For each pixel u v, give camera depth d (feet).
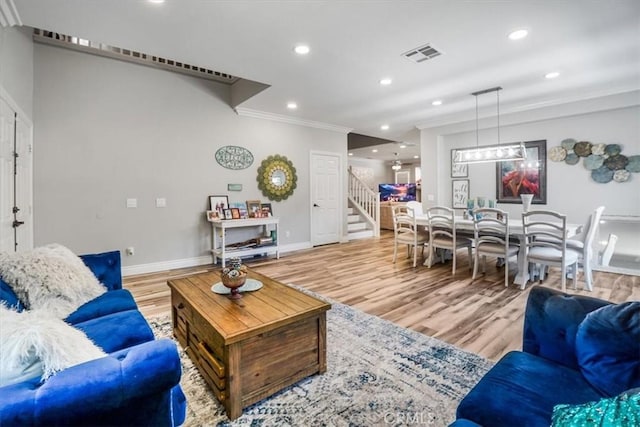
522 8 8.09
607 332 3.75
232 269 7.16
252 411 5.51
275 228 18.37
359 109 17.65
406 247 21.25
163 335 8.34
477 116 18.69
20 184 10.76
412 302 10.78
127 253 14.56
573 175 15.94
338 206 23.31
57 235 12.93
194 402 5.74
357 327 8.78
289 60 11.23
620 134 14.62
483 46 10.18
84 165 13.43
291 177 20.25
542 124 16.83
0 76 8.50
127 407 2.97
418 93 14.93
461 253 19.33
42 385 2.75
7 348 2.87
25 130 11.32
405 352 7.41
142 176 14.84
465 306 10.36
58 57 12.81
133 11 8.17
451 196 20.59
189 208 16.24
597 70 12.16
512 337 8.14
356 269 15.44
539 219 16.97
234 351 5.35
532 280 13.26
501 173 18.42
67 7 7.93
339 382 6.28
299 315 6.07
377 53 10.64
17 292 5.76
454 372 6.60
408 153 37.24
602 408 2.50
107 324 5.82
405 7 8.06
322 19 8.62
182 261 16.07
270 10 8.18
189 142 16.16
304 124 20.77
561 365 4.21
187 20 8.63
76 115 13.23
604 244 15.05
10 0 7.62
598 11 8.23
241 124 17.95
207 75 16.31
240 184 17.99
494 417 3.33
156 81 15.14
